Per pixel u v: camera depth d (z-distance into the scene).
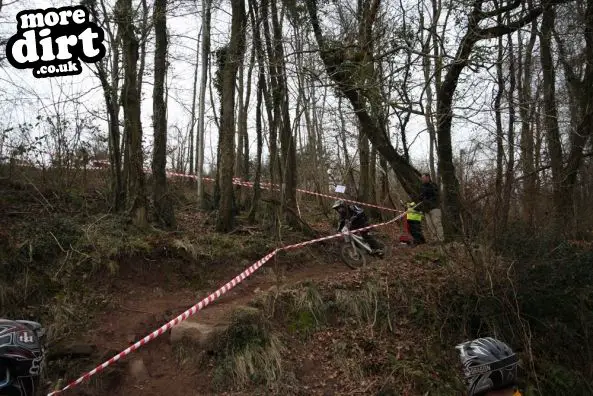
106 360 5.86
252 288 8.28
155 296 7.61
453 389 6.41
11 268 6.86
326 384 6.11
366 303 7.41
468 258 7.81
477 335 7.34
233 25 10.62
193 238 9.41
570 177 11.37
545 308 7.46
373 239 9.80
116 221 8.92
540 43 12.09
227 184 10.70
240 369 5.87
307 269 9.77
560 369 6.93
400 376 6.34
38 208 8.91
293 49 11.59
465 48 8.66
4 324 2.68
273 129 12.12
